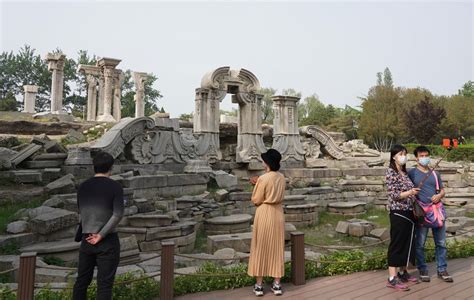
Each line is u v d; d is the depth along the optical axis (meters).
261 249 4.51
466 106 44.66
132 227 7.16
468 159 25.33
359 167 15.93
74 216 6.25
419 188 4.89
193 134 12.98
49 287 4.14
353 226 8.91
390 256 4.84
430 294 4.59
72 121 16.75
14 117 16.50
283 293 4.64
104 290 3.44
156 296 4.46
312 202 12.08
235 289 4.80
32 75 53.50
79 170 8.39
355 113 55.53
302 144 16.52
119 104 23.86
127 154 10.05
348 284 5.01
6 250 5.36
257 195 4.63
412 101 47.62
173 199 8.74
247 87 13.75
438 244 5.23
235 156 14.66
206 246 7.80
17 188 7.23
